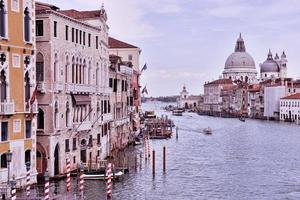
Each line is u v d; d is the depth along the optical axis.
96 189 39.16
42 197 31.89
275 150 73.19
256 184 45.00
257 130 121.00
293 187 43.81
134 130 83.31
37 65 40.16
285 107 168.62
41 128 40.25
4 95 34.38
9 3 34.62
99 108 51.56
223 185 44.25
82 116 46.50
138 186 42.22
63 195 33.44
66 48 42.78
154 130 97.88
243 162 59.44
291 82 182.38
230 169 53.56
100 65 51.66
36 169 39.31
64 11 52.12
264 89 185.38
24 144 36.22
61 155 41.81
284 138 95.50
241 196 39.94
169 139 92.94
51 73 40.00
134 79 83.75
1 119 33.72
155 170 50.97
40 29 39.97
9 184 31.97
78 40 45.44
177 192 40.66
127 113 73.69
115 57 66.06
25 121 36.44
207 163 58.16
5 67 34.22
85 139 47.38
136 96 86.06
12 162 34.91
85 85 46.44
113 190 40.19
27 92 36.75
